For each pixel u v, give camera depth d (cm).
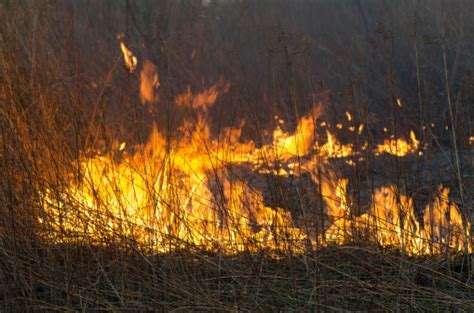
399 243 654
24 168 643
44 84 724
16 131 663
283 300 571
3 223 626
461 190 644
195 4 1595
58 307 558
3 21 721
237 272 603
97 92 884
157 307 559
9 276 586
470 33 1393
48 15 847
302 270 620
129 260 604
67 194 626
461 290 598
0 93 679
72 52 848
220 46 1485
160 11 1514
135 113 725
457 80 1262
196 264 619
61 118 722
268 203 711
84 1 1341
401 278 594
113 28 1409
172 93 1309
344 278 593
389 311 558
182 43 1484
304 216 614
